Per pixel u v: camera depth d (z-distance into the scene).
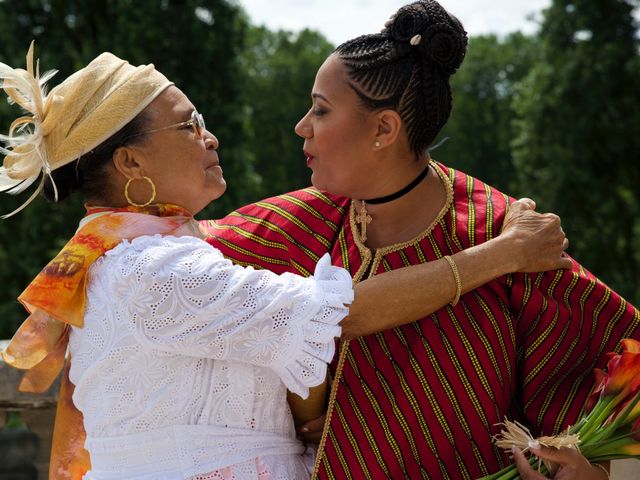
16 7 18.12
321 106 2.35
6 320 16.44
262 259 2.57
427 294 2.29
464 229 2.43
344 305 2.27
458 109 43.34
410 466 2.37
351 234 2.52
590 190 20.89
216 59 18.53
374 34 2.34
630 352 2.23
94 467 2.30
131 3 18.00
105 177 2.38
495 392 2.36
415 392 2.37
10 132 2.37
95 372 2.24
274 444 2.34
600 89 21.16
